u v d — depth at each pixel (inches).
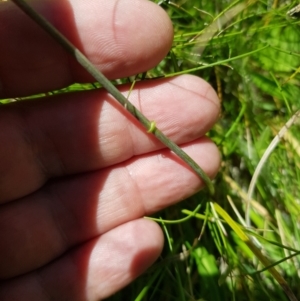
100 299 3.7
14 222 3.6
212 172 3.6
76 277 3.6
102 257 3.6
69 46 2.9
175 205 4.0
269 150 3.8
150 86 3.5
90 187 3.6
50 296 3.7
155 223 3.6
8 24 3.2
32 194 3.6
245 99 4.2
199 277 3.9
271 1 4.2
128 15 3.2
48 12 3.2
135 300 3.5
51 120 3.5
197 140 3.6
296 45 4.2
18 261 3.6
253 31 4.1
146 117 3.4
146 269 3.7
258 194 4.1
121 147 3.5
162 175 3.6
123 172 3.6
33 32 3.2
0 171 3.4
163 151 3.6
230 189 4.2
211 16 4.1
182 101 3.4
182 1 4.3
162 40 3.3
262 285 3.7
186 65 4.2
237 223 3.9
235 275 3.8
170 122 3.5
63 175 3.7
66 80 3.5
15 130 3.4
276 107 4.2
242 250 4.0
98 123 3.5
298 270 3.8
